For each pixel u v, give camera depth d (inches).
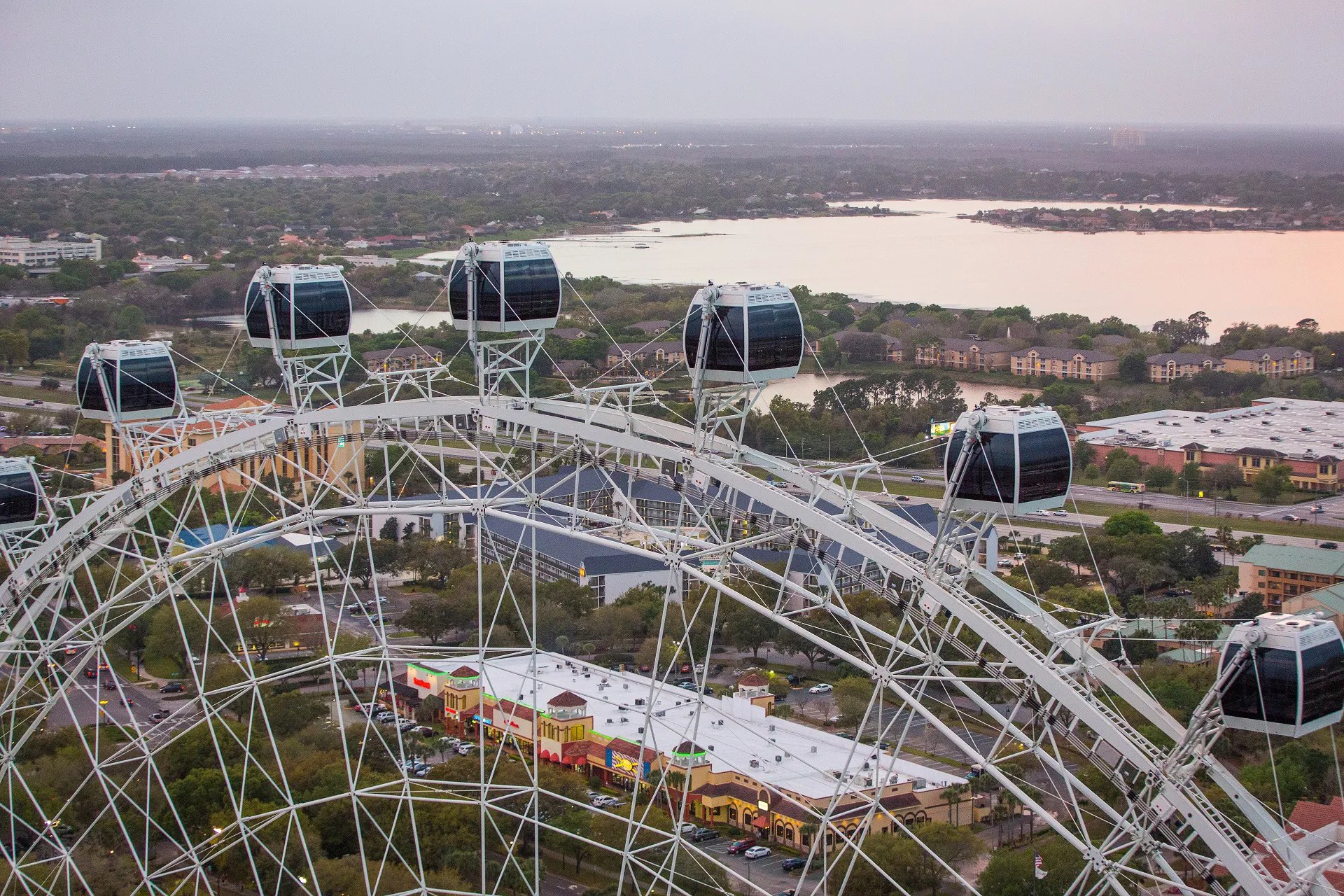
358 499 4751.5
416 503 4586.6
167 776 6417.3
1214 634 7785.4
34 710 6998.0
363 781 6038.4
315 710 7071.9
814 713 7244.1
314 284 4840.1
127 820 5969.5
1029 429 3491.6
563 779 6048.2
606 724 6530.5
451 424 4771.2
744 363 3993.6
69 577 4899.1
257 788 6161.4
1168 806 3373.5
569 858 5821.9
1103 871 3427.7
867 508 3976.4
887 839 5447.8
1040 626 3577.8
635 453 4325.8
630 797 6146.7
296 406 4881.9
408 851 5728.3
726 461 4055.1
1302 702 3144.7
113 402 5152.6
